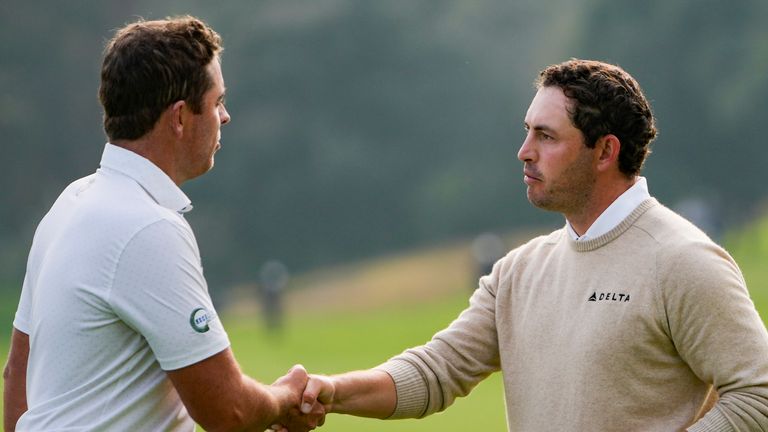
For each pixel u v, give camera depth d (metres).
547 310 7.36
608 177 7.30
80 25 94.88
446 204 100.50
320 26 103.75
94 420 6.46
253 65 102.69
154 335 6.41
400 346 35.97
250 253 98.50
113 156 6.70
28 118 90.06
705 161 97.69
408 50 104.81
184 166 6.83
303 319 58.00
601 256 7.19
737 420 6.72
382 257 99.88
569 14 105.00
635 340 6.97
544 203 7.39
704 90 97.50
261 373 29.05
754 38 97.69
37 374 6.63
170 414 6.64
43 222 6.95
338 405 7.65
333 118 103.19
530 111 7.43
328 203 100.44
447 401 7.98
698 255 6.91
